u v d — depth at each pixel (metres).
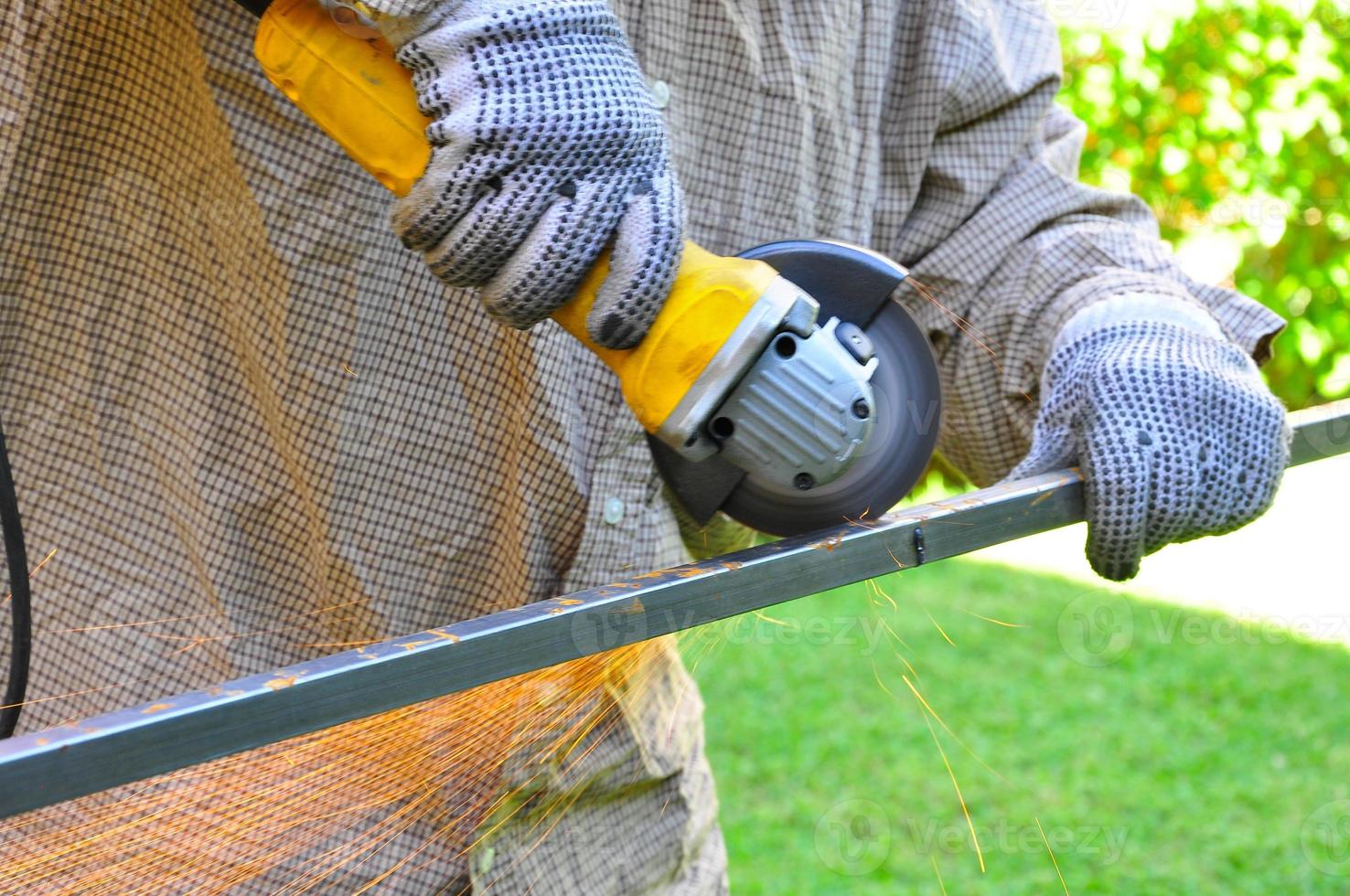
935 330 1.64
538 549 1.47
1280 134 5.54
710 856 1.70
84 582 1.47
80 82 1.34
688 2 1.47
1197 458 1.24
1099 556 1.26
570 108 1.02
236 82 1.33
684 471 1.26
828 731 4.30
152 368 1.43
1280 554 5.62
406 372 1.43
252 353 1.42
